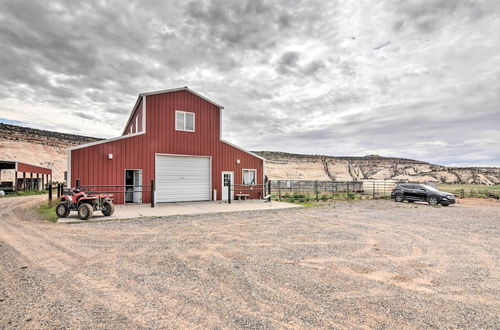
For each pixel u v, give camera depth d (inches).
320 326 118.3
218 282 166.6
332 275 181.6
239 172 729.0
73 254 220.1
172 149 629.3
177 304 136.9
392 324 121.5
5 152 2074.3
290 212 495.5
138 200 596.7
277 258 216.5
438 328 118.9
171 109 633.6
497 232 333.7
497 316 130.9
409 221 411.5
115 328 113.8
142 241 265.0
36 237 277.7
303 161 3604.8
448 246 263.4
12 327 113.0
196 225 353.1
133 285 160.1
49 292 148.9
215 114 696.4
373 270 192.7
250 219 408.2
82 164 525.7
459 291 159.8
